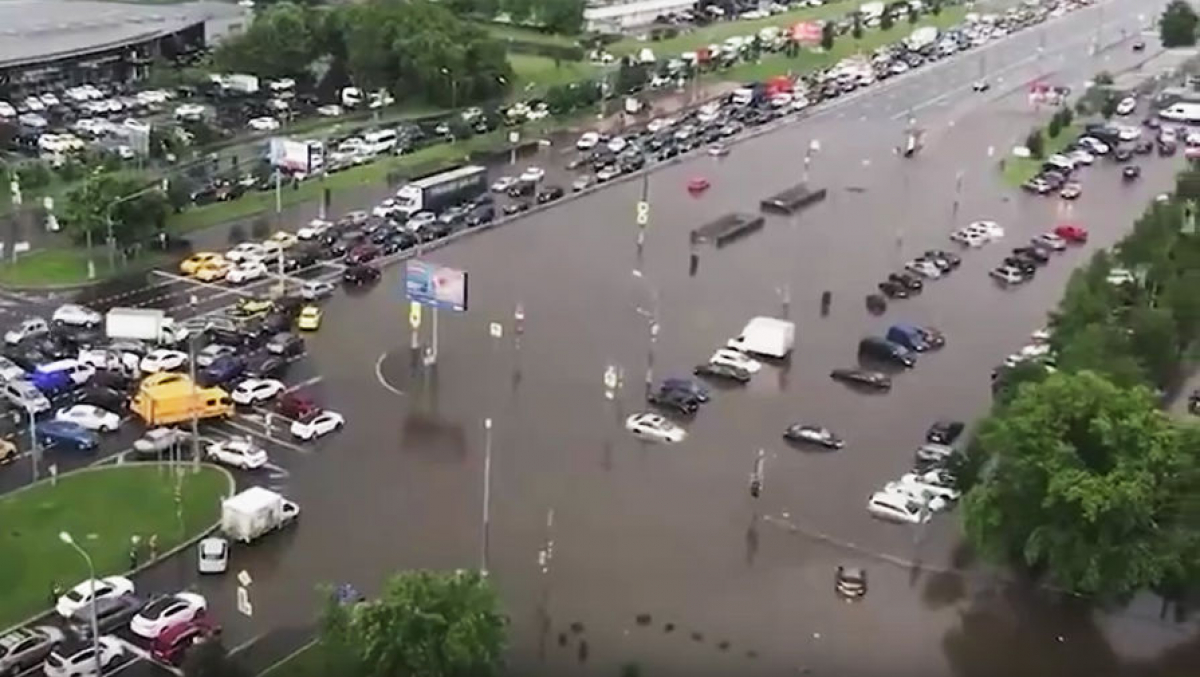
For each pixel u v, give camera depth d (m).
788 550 100.88
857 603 94.44
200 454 111.75
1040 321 150.12
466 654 75.88
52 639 86.00
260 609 90.69
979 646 89.88
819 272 163.38
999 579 97.56
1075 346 119.94
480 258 162.88
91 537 98.44
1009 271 163.12
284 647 86.44
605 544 100.69
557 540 100.94
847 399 127.88
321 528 101.31
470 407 122.44
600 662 86.31
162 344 132.12
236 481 108.12
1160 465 90.75
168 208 162.88
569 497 107.31
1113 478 89.25
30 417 112.44
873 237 178.12
